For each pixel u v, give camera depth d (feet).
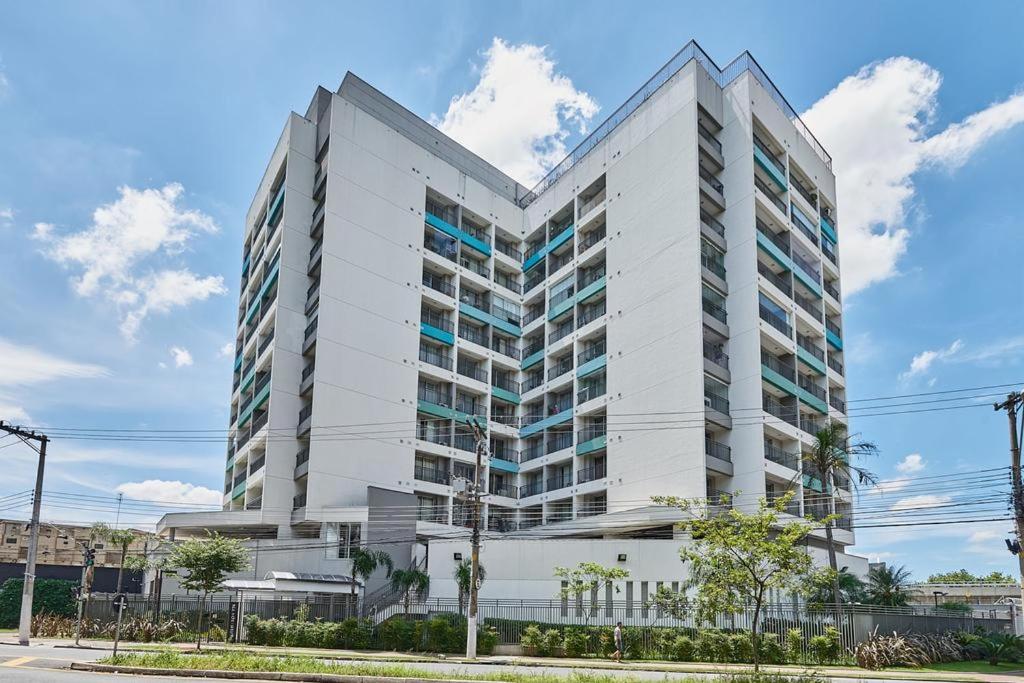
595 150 221.25
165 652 101.86
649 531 174.40
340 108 206.80
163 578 177.27
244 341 236.84
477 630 128.57
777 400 191.52
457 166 240.32
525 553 154.71
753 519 83.46
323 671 83.15
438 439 208.64
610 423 191.62
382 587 165.37
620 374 192.65
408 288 209.36
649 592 144.56
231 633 142.10
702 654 116.57
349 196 203.00
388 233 208.85
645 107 206.08
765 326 182.50
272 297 209.67
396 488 192.95
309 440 184.34
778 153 208.54
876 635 120.16
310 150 211.00
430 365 209.15
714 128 199.11
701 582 87.20
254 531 190.60
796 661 115.85
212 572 134.41
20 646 122.01
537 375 226.38
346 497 184.03
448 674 82.53
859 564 185.98
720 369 178.29
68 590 184.24
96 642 137.18
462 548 159.53
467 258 234.17
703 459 168.76
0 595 179.93
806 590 83.76
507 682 77.05
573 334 211.61
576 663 108.58
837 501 178.91
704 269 181.57
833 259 225.56
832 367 214.48
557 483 207.41
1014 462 99.04
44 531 278.46
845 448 156.46
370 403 193.77
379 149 212.84
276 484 184.85
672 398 178.19
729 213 192.75
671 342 181.57
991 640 132.77
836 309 219.00
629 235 200.64
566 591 139.23
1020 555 96.94
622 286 198.80
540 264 235.61
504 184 253.44
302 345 196.54
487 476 214.28
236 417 240.12
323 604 150.41
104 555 278.67
